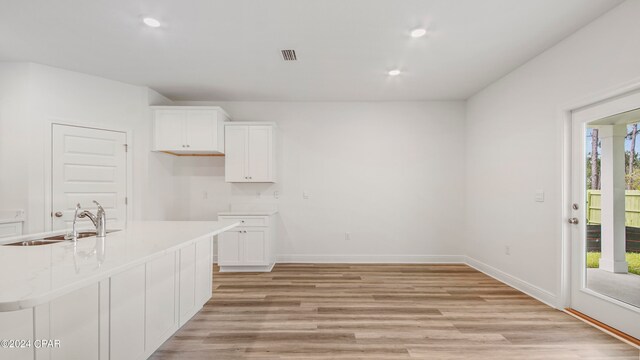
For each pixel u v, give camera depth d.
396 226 4.65
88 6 2.28
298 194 4.68
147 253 1.44
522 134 3.30
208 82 3.88
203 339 2.27
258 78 3.76
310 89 4.15
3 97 3.25
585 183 2.64
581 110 2.63
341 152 4.68
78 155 3.56
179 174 4.64
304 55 3.12
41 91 3.33
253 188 4.67
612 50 2.27
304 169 4.69
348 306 2.90
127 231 2.18
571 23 2.48
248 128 4.39
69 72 3.50
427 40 2.79
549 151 2.90
